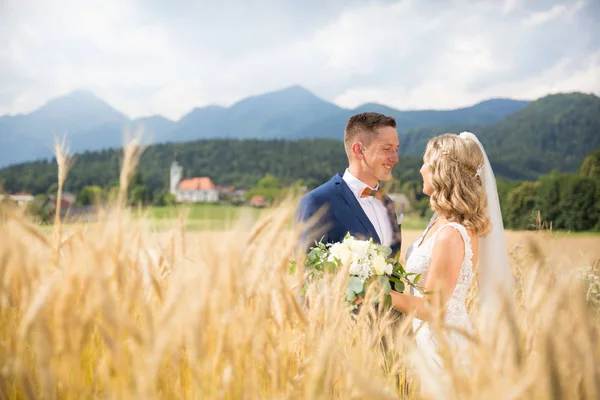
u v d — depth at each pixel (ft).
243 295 3.51
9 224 3.49
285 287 3.75
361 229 10.10
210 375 2.95
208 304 2.92
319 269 7.14
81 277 2.87
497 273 8.52
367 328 4.37
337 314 3.93
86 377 3.16
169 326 2.80
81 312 2.94
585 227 147.33
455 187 8.27
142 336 2.68
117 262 3.39
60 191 3.78
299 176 456.04
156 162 439.63
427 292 7.39
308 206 9.95
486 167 9.04
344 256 7.07
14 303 3.24
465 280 7.99
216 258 2.98
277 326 3.85
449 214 8.38
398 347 3.97
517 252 9.51
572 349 2.05
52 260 3.46
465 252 8.02
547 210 148.05
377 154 10.30
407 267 8.98
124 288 3.38
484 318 2.75
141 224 3.84
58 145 3.96
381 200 10.83
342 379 3.26
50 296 2.84
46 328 2.83
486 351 2.51
